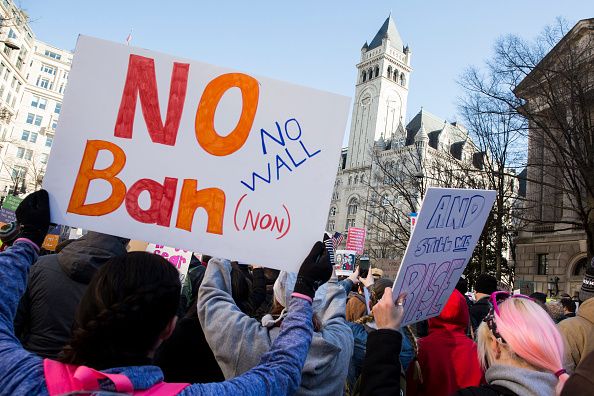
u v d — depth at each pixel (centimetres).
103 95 205
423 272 223
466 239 245
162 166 206
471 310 519
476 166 2455
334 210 8912
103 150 202
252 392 130
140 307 119
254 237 205
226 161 211
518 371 167
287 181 210
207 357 234
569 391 126
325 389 203
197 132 211
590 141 1773
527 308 177
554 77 1803
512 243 2850
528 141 2192
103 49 207
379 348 186
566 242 2483
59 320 251
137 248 441
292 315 162
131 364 120
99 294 123
